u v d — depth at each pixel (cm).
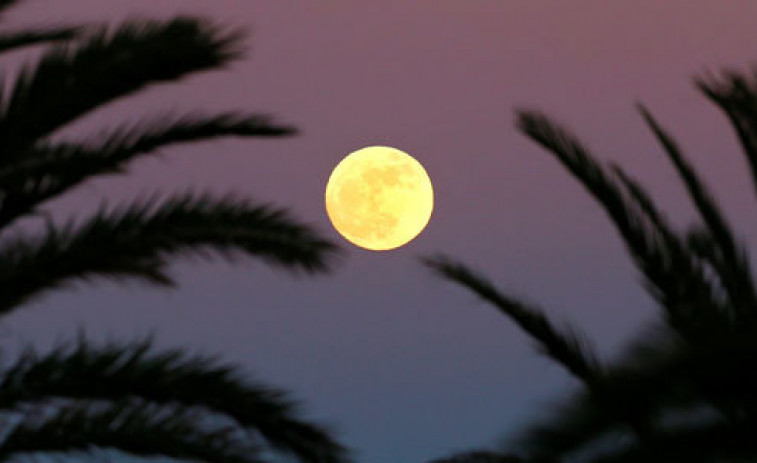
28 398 2920
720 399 1551
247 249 3119
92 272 2973
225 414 3056
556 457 1502
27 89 2683
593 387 1534
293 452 3094
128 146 2933
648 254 3034
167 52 2661
